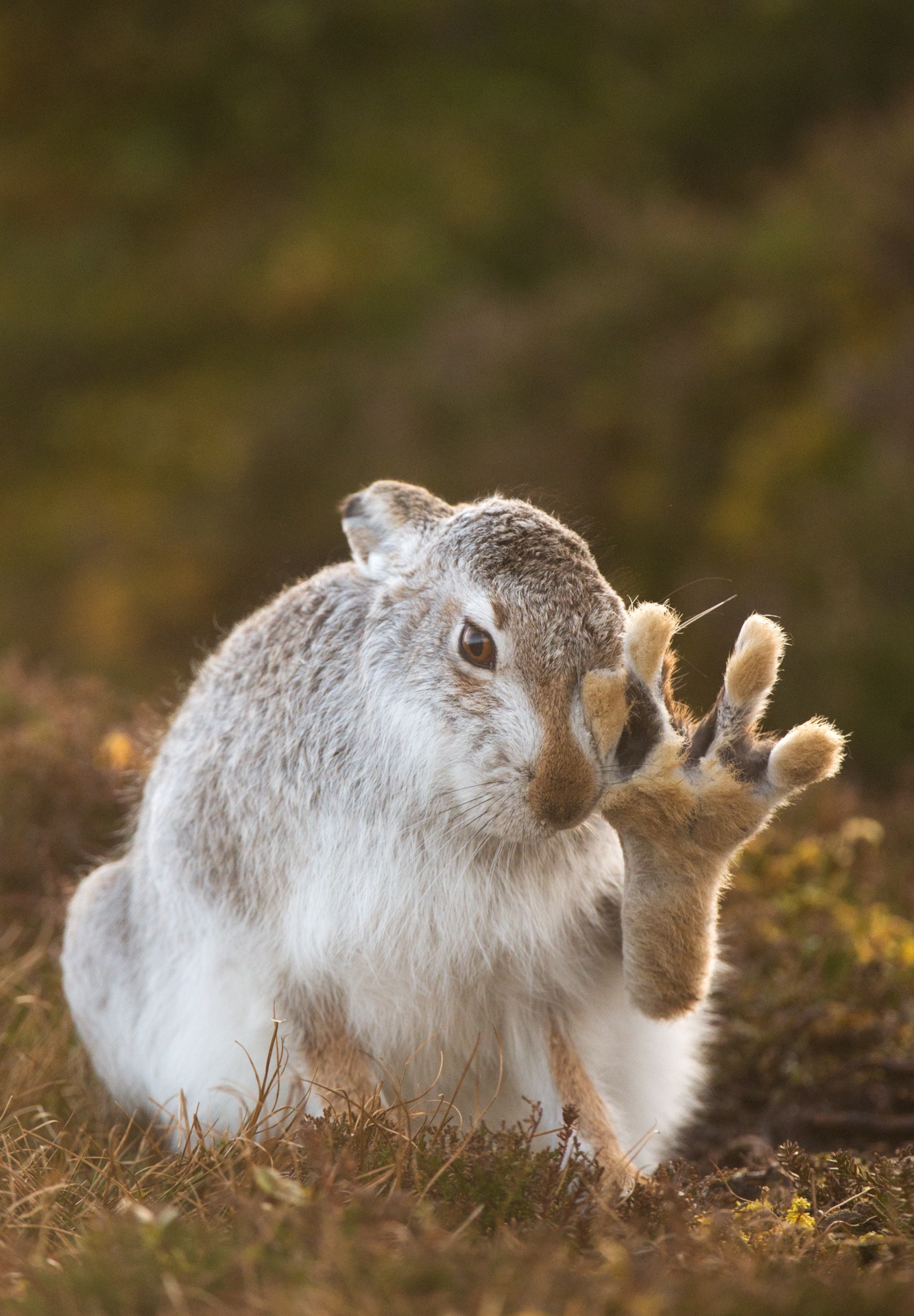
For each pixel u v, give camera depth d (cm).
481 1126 670
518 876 725
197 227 3912
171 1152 792
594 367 2903
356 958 733
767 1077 915
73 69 4322
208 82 4197
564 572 691
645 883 668
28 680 1441
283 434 3056
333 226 3725
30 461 3347
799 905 1088
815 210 2895
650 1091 798
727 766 640
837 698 1992
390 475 2817
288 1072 746
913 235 2691
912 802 1413
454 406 2920
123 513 3073
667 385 2734
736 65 3428
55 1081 850
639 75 3778
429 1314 457
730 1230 570
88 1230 562
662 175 3406
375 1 4206
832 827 1278
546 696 664
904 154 2819
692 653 2170
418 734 702
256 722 770
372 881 722
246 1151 610
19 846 1091
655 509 2575
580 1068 752
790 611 2175
